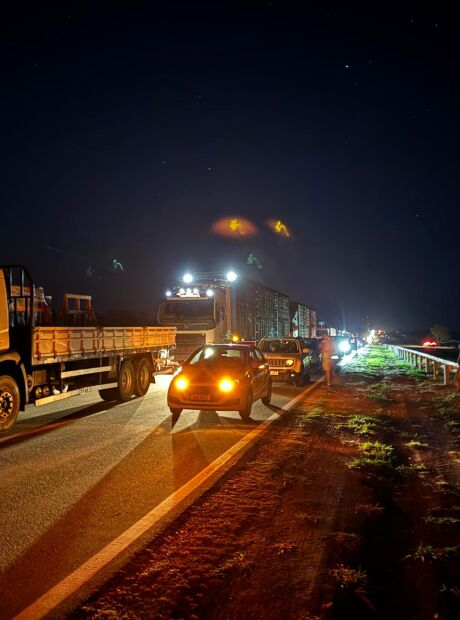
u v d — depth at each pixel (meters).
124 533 5.01
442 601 3.90
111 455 8.16
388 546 4.95
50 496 6.16
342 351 33.97
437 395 16.17
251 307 26.92
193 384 11.02
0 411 9.77
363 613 3.71
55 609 3.65
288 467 7.44
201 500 5.97
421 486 6.80
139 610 3.64
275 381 18.31
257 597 3.85
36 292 11.98
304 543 4.82
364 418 11.43
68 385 12.21
